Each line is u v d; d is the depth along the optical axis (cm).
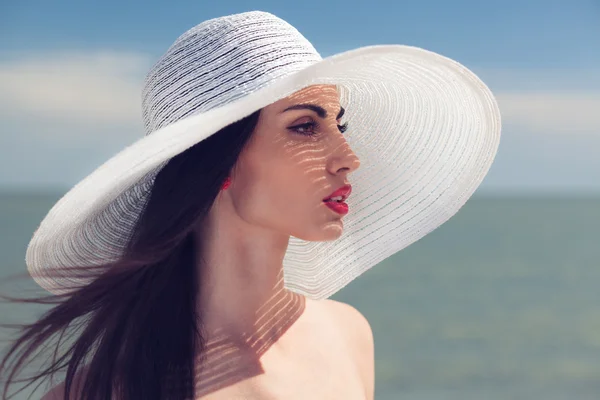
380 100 182
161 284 157
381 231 196
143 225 156
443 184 188
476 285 2658
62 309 158
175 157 150
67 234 161
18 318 667
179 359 154
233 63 149
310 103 148
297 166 148
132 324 156
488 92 162
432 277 2842
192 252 161
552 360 1573
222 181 150
